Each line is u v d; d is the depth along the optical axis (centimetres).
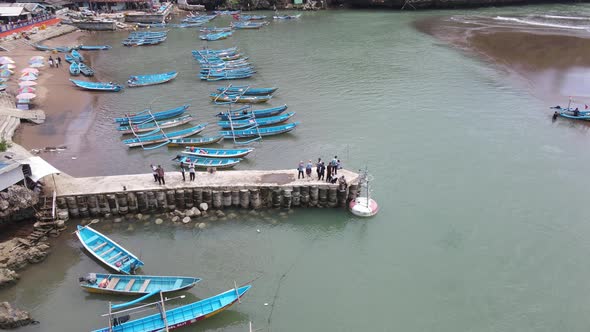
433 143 5450
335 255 3622
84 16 13275
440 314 3075
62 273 3347
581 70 8150
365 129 5872
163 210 4094
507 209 4169
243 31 12400
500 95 7062
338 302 3172
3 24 10406
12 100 6475
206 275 3375
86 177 4434
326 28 12450
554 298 3197
